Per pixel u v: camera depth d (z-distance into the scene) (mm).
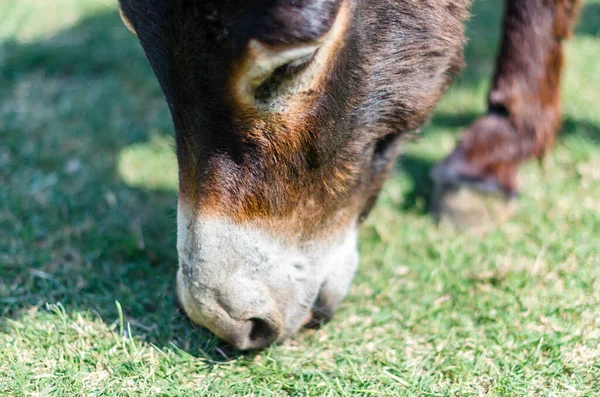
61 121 6293
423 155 5684
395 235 4664
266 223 2855
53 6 9227
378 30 3023
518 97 4777
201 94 2643
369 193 3488
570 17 4703
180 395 3100
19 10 9039
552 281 4008
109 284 4004
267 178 2791
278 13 2430
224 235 2781
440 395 3139
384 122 3271
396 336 3627
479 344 3498
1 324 3578
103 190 5145
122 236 4512
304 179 2900
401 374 3268
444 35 3371
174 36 2596
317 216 3039
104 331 3539
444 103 6609
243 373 3266
